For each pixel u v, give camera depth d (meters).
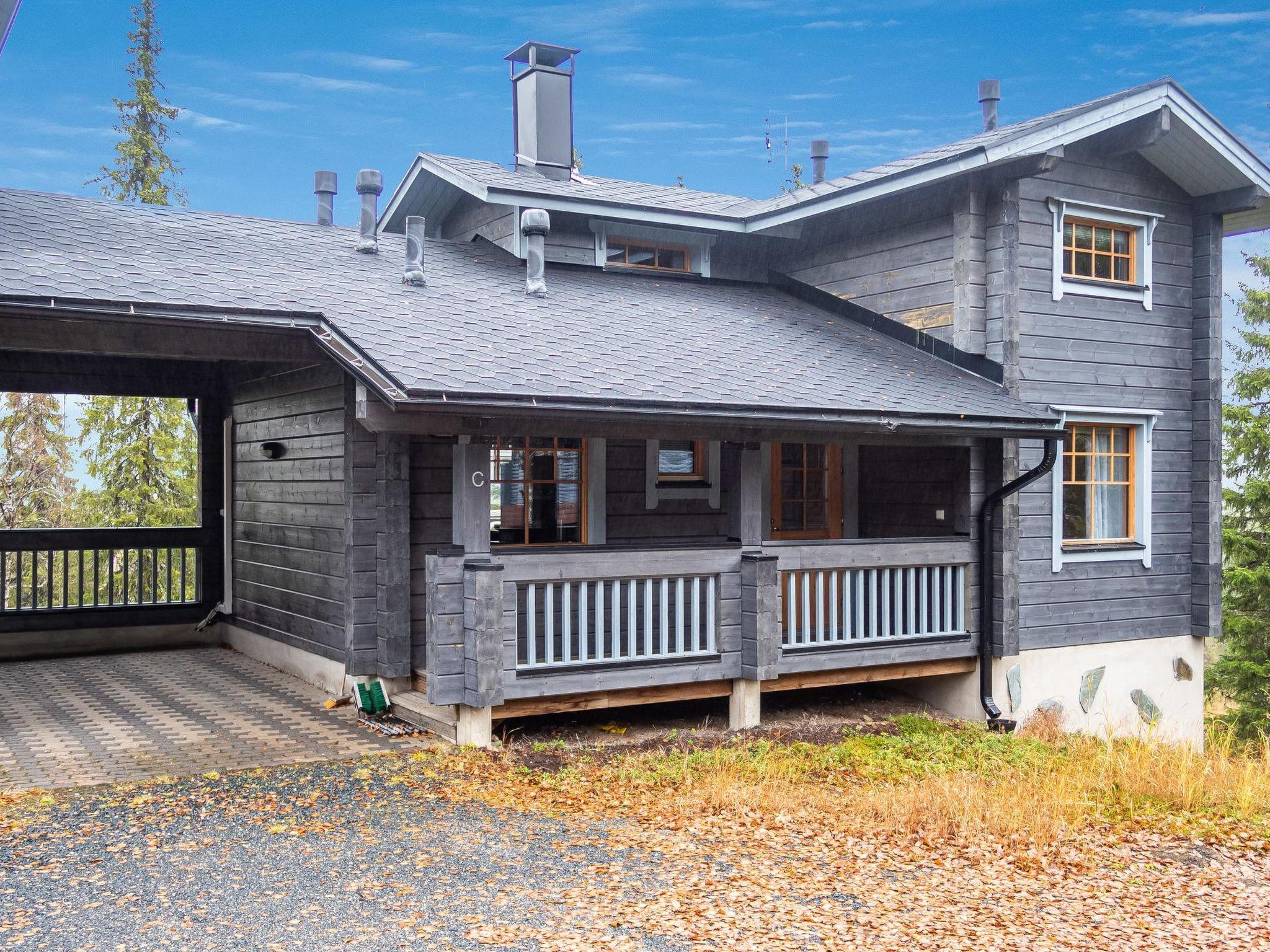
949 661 10.32
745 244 13.37
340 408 9.34
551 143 13.13
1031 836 6.68
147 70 24.23
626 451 10.83
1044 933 5.12
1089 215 11.15
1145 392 11.62
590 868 5.57
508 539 10.14
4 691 9.73
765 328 11.05
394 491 8.93
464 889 5.17
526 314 9.75
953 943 4.88
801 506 11.95
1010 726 10.23
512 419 7.55
